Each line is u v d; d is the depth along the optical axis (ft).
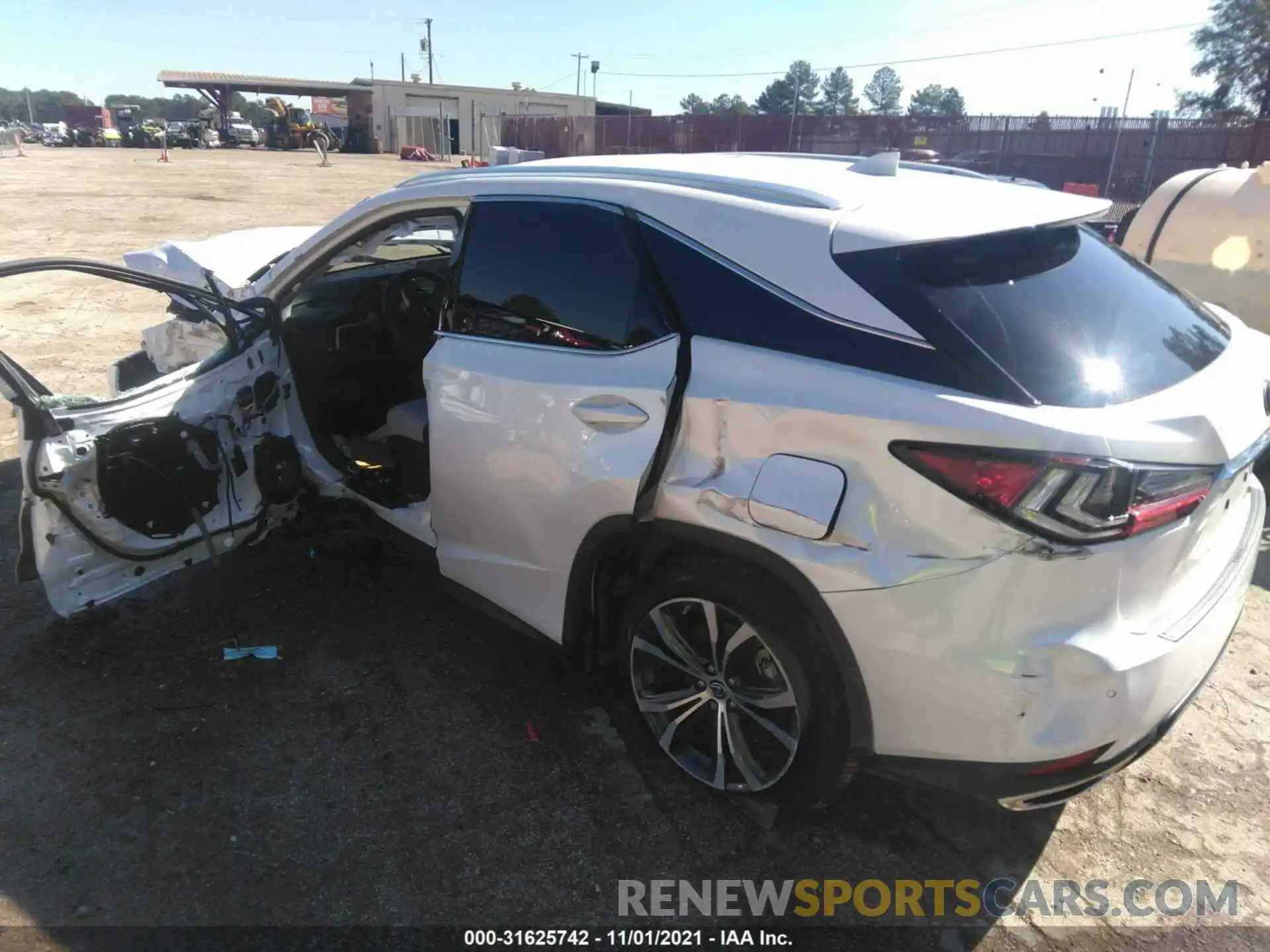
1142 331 7.10
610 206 8.44
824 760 7.32
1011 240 7.34
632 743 9.15
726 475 7.22
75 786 8.36
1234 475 6.43
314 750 8.94
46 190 65.16
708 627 7.85
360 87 181.57
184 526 9.91
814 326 6.98
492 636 10.97
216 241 15.43
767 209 7.57
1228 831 8.17
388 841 7.86
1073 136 58.95
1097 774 6.45
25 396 8.40
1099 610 6.13
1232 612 7.25
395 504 11.04
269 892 7.31
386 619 11.25
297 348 11.67
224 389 10.20
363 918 7.12
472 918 7.16
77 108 192.85
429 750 8.98
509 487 8.97
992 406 6.13
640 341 7.91
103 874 7.42
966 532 6.18
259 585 11.91
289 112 176.24
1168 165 54.65
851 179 8.40
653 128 99.60
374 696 9.78
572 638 9.09
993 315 6.64
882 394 6.48
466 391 9.21
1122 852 7.93
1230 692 10.14
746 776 7.99
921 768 6.93
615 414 7.84
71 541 9.12
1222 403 6.53
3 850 7.61
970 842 8.02
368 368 12.83
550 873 7.60
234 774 8.59
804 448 6.82
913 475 6.32
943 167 10.40
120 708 9.46
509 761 8.87
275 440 10.80
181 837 7.82
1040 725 6.22
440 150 166.09
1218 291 18.98
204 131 166.91
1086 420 5.99
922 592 6.37
